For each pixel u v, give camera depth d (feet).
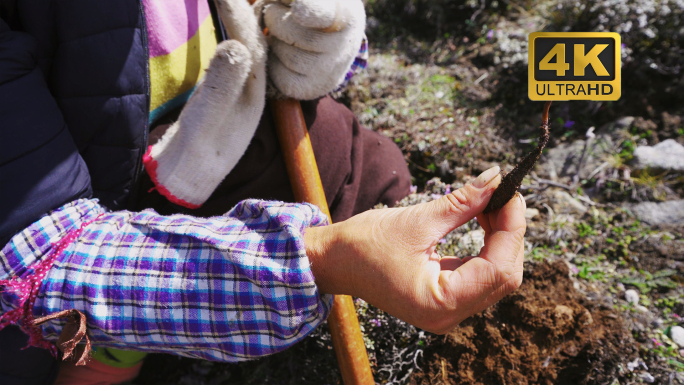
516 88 7.11
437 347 4.73
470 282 2.46
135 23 3.47
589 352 4.50
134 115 3.57
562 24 7.27
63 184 3.17
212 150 3.86
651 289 5.07
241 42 3.77
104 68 3.37
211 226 2.99
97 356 4.10
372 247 2.57
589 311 4.73
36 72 3.19
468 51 7.91
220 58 3.59
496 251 2.48
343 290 2.75
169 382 5.12
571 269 5.18
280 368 5.04
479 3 8.20
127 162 3.72
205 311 2.83
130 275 2.92
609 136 6.39
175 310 2.86
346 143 4.88
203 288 2.81
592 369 4.49
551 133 6.67
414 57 7.98
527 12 8.05
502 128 6.79
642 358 4.56
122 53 3.41
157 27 3.74
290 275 2.63
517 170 2.44
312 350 5.06
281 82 4.10
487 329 4.59
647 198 5.80
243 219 3.07
